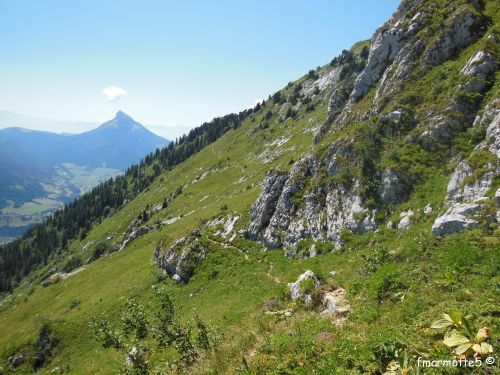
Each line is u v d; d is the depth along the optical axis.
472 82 33.94
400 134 36.38
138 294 60.75
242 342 16.50
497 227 20.44
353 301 18.05
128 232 159.25
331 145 42.75
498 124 26.97
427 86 38.19
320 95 168.00
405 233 28.38
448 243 20.86
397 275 18.02
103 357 47.38
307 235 40.41
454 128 32.78
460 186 25.69
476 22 39.28
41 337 68.88
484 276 15.10
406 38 46.25
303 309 20.12
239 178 126.69
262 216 50.75
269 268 41.41
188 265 52.97
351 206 36.00
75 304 80.00
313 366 12.02
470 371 8.90
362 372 10.72
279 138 142.38
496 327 10.32
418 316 13.24
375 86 49.69
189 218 107.94
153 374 17.52
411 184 32.31
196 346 17.88
